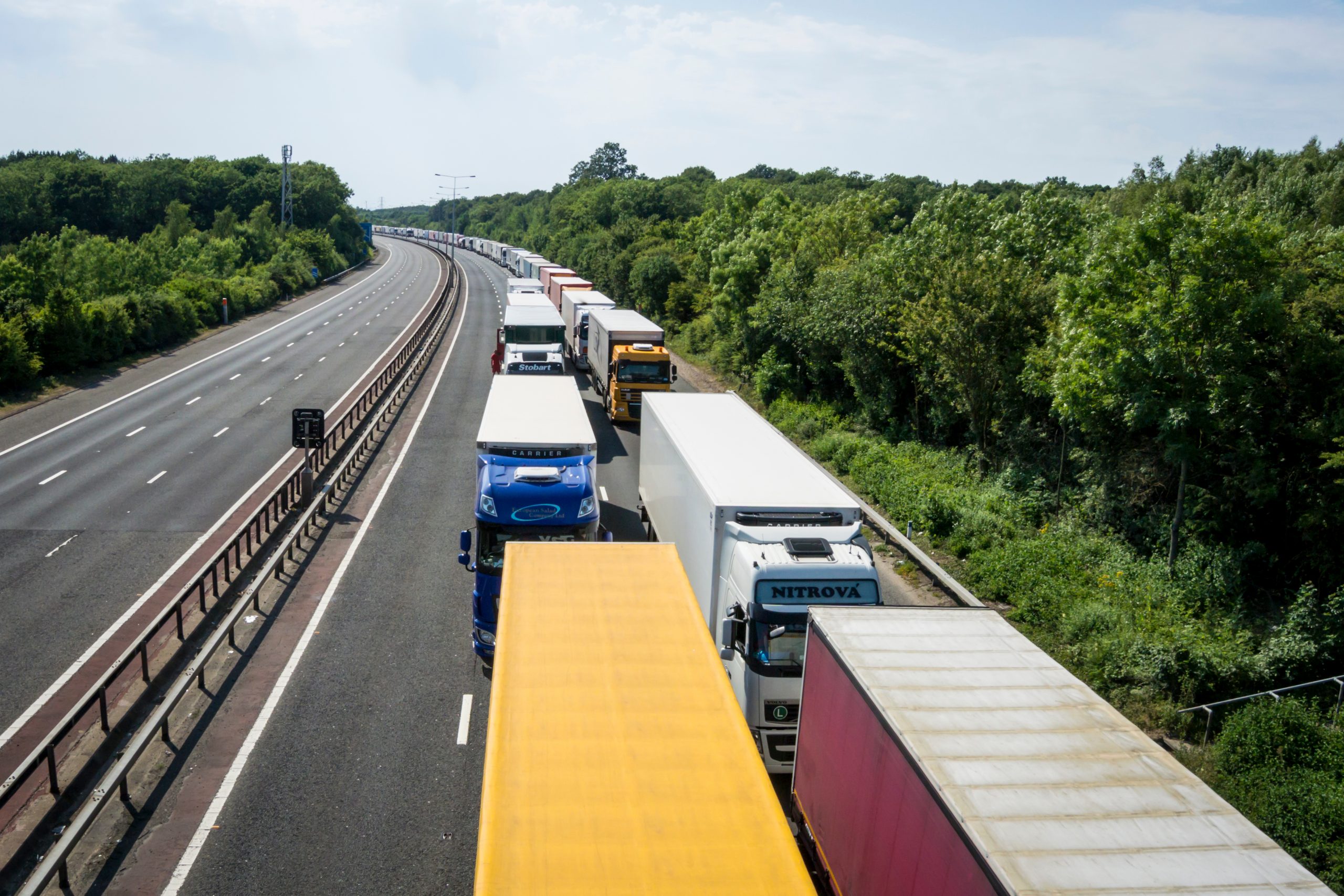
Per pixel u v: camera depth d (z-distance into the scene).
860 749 8.57
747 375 44.66
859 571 11.86
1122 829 6.40
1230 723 13.25
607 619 10.53
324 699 14.11
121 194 124.44
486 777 7.53
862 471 27.77
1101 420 21.47
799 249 44.69
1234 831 6.45
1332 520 16.59
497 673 9.21
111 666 13.72
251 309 69.56
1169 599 17.61
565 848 6.74
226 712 13.60
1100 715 8.07
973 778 6.97
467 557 15.07
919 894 7.08
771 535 12.51
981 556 20.30
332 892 9.88
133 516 22.50
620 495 26.05
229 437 31.02
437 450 30.66
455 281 100.44
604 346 38.09
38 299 44.25
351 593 18.36
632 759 7.86
